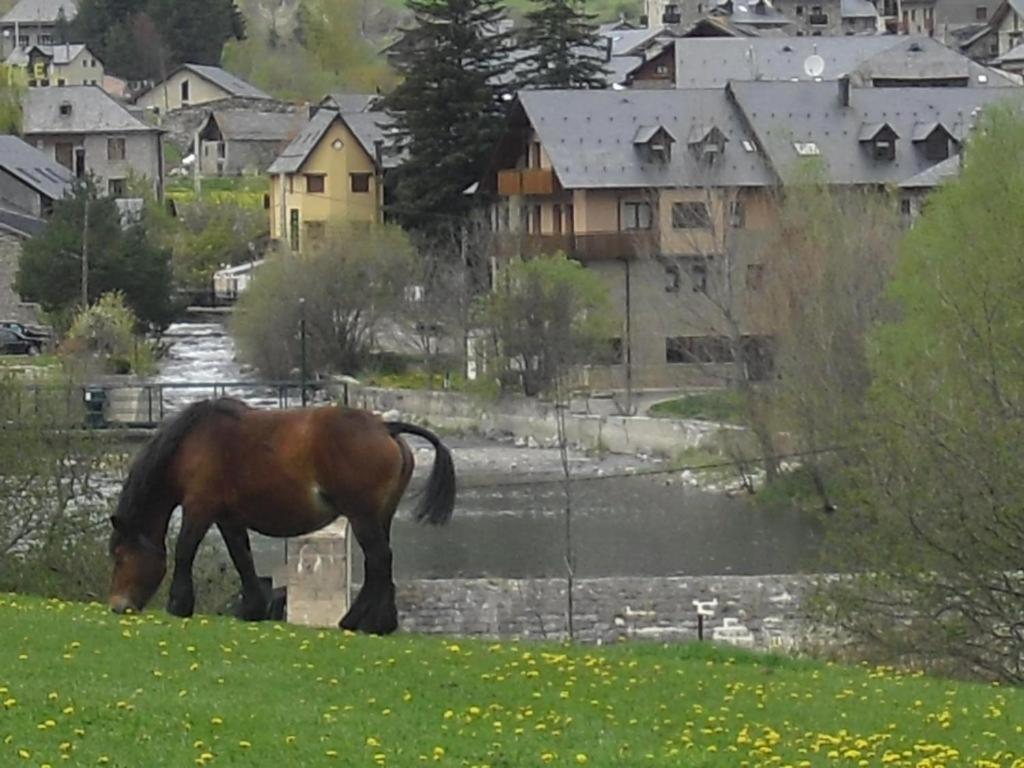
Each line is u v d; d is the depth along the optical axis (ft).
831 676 79.71
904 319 182.09
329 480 78.69
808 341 196.95
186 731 55.52
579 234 268.62
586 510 197.06
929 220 170.91
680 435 225.76
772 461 199.82
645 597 135.03
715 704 68.80
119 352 272.31
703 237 261.03
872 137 280.72
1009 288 110.52
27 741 52.85
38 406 126.82
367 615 79.56
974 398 101.65
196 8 650.02
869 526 104.27
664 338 263.29
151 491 81.15
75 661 66.28
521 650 78.02
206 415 80.64
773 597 134.51
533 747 57.41
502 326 251.39
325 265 272.72
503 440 243.81
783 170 253.44
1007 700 74.59
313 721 58.39
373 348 276.21
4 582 118.11
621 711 65.62
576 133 280.72
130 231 304.91
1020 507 96.78
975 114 250.37
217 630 75.20
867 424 110.73
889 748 62.13
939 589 98.68
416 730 58.75
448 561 167.43
